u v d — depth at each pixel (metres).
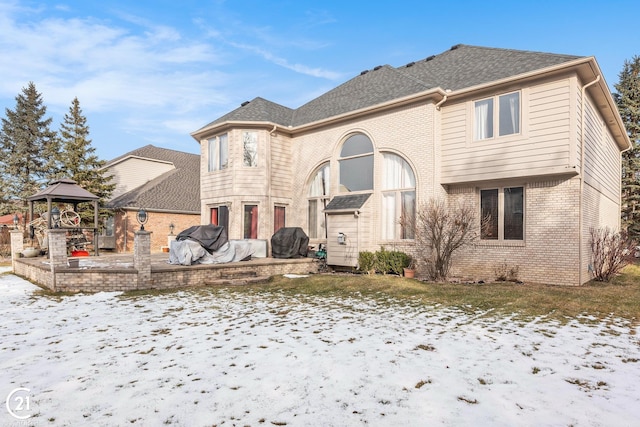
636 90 26.16
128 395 3.50
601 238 11.50
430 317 6.45
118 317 6.68
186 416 3.11
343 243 13.22
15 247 14.22
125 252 21.88
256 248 14.50
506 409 3.18
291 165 16.39
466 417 3.05
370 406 3.25
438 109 12.02
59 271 9.48
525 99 10.37
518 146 10.47
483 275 11.34
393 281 10.17
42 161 31.12
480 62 12.71
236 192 15.25
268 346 4.91
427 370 4.04
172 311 7.14
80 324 6.20
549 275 10.25
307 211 15.77
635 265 15.66
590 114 11.26
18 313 7.06
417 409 3.19
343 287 9.62
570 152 9.63
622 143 17.28
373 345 4.90
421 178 12.01
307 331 5.62
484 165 11.07
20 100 31.73
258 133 15.44
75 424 2.99
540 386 3.63
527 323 5.96
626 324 5.88
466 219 11.01
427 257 11.70
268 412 3.16
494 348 4.74
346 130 14.26
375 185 13.27
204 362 4.34
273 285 10.30
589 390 3.54
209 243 11.62
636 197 23.69
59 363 4.37
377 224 13.23
